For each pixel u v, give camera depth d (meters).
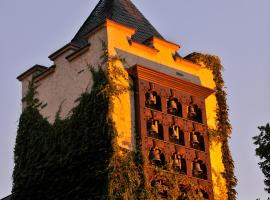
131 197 38.53
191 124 43.62
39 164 42.97
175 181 40.91
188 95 44.28
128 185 38.66
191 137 43.50
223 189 44.06
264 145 42.97
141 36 46.22
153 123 41.66
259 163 43.03
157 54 44.34
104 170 38.59
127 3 48.97
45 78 45.72
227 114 46.88
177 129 42.97
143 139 40.38
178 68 45.31
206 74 47.03
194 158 42.84
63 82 44.03
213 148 44.78
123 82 41.41
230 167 45.22
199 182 42.38
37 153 43.50
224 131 45.97
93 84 41.28
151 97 41.81
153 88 42.28
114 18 46.34
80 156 40.34
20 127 45.62
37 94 45.84
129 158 39.38
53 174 41.72
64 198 40.47
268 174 42.62
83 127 40.84
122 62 41.88
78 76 42.88
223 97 47.19
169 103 43.09
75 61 43.50
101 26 42.28
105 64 41.16
